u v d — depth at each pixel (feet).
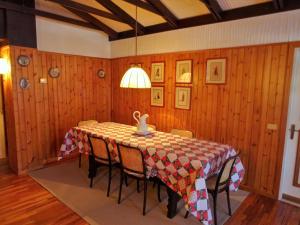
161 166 7.85
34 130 12.46
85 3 12.25
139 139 9.41
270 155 9.82
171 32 12.73
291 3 8.77
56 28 13.38
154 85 13.92
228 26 10.55
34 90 12.28
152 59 13.83
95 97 15.88
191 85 12.17
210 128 11.64
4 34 10.91
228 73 10.74
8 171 12.26
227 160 7.23
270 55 9.45
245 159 10.56
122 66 15.75
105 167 12.65
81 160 13.94
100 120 16.39
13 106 11.39
